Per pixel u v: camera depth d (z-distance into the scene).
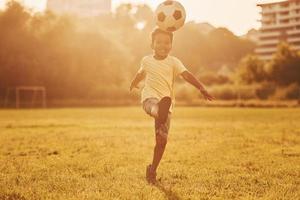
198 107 36.41
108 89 43.38
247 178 5.10
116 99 43.22
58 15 44.28
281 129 12.80
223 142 9.16
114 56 48.41
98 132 11.79
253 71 50.16
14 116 21.77
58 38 43.00
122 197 4.10
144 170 5.63
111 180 4.96
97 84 45.44
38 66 41.53
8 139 9.84
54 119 18.86
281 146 8.45
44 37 42.62
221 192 4.33
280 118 19.27
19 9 41.88
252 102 38.75
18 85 41.16
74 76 43.22
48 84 42.41
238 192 4.38
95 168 5.75
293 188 4.53
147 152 7.55
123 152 7.54
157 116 4.59
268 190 4.46
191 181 4.91
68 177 5.10
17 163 6.23
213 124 15.34
